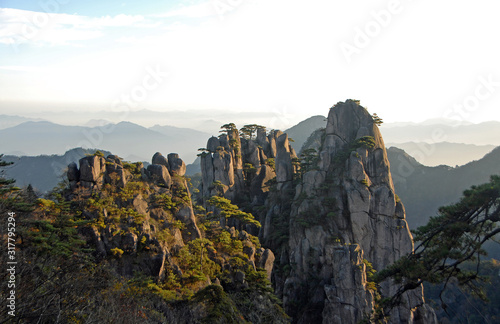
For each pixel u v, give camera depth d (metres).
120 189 57.69
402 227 92.81
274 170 125.88
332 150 102.31
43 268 22.80
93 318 21.84
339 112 104.94
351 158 96.75
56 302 20.38
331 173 98.94
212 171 113.50
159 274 48.56
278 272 90.25
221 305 37.81
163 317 33.47
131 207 55.66
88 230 47.53
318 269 86.69
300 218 92.56
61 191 54.97
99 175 56.97
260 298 49.56
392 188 98.25
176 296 43.12
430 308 79.31
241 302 45.56
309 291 83.75
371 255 91.31
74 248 36.00
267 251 73.81
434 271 19.77
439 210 21.28
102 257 46.69
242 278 58.38
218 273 57.88
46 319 19.45
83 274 29.05
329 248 86.62
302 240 89.56
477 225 19.75
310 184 98.19
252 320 43.53
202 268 56.47
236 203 113.94
